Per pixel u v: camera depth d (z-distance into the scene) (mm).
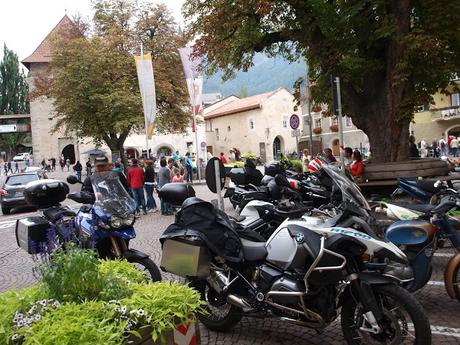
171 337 3014
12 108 89688
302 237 4023
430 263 4824
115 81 32594
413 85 11898
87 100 32219
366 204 4406
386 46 11906
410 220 4953
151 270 5285
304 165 18672
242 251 4434
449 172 11438
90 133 33500
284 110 59406
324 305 3957
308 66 15562
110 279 3225
